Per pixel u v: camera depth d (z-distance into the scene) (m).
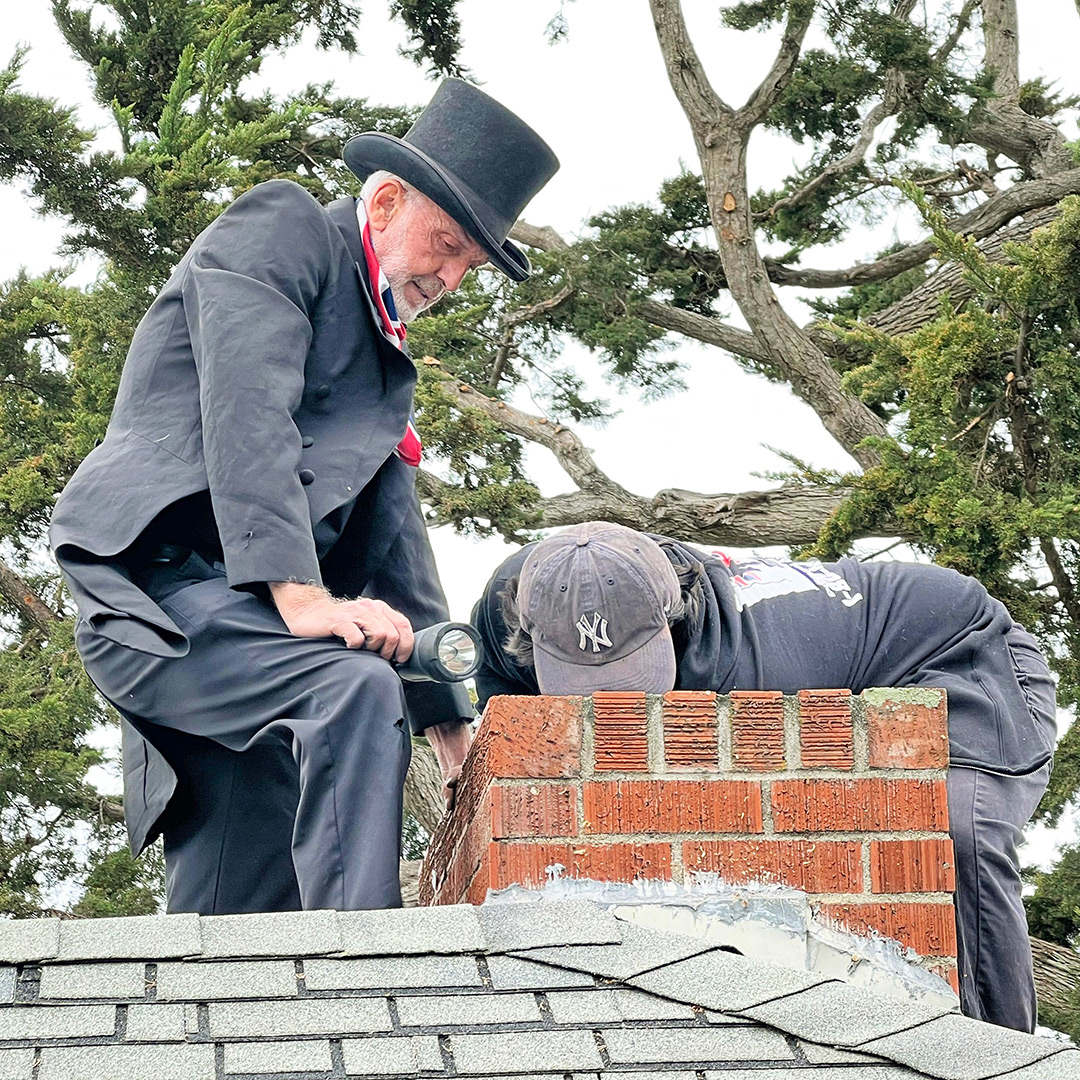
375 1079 2.75
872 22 13.42
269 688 3.88
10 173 12.14
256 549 3.86
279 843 4.34
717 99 12.83
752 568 4.27
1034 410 11.56
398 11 14.67
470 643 3.94
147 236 12.21
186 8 12.52
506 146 4.50
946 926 3.50
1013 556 10.95
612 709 3.56
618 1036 2.93
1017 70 15.16
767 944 3.46
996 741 4.02
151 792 4.38
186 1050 2.76
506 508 12.37
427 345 13.70
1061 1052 3.00
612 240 14.52
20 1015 2.80
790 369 13.25
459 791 4.04
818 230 15.09
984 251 14.12
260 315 4.09
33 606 14.06
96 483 4.07
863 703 3.61
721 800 3.53
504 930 3.16
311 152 13.66
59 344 14.27
